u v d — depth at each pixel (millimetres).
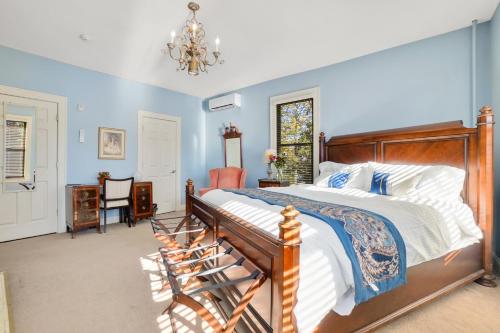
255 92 4832
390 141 2875
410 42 3033
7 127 3361
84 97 4043
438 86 2830
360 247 1252
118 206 3982
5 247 3076
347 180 2811
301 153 4203
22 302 1848
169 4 2404
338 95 3676
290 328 1053
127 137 4586
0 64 3289
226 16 2574
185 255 1988
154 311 1759
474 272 2043
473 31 2588
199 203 2459
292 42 3096
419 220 1635
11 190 3391
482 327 1550
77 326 1583
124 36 3025
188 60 2520
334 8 2434
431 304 1790
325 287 1110
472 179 2211
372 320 1354
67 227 3830
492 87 2467
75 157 3959
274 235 1217
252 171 4914
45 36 3049
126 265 2531
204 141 5930
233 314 1197
